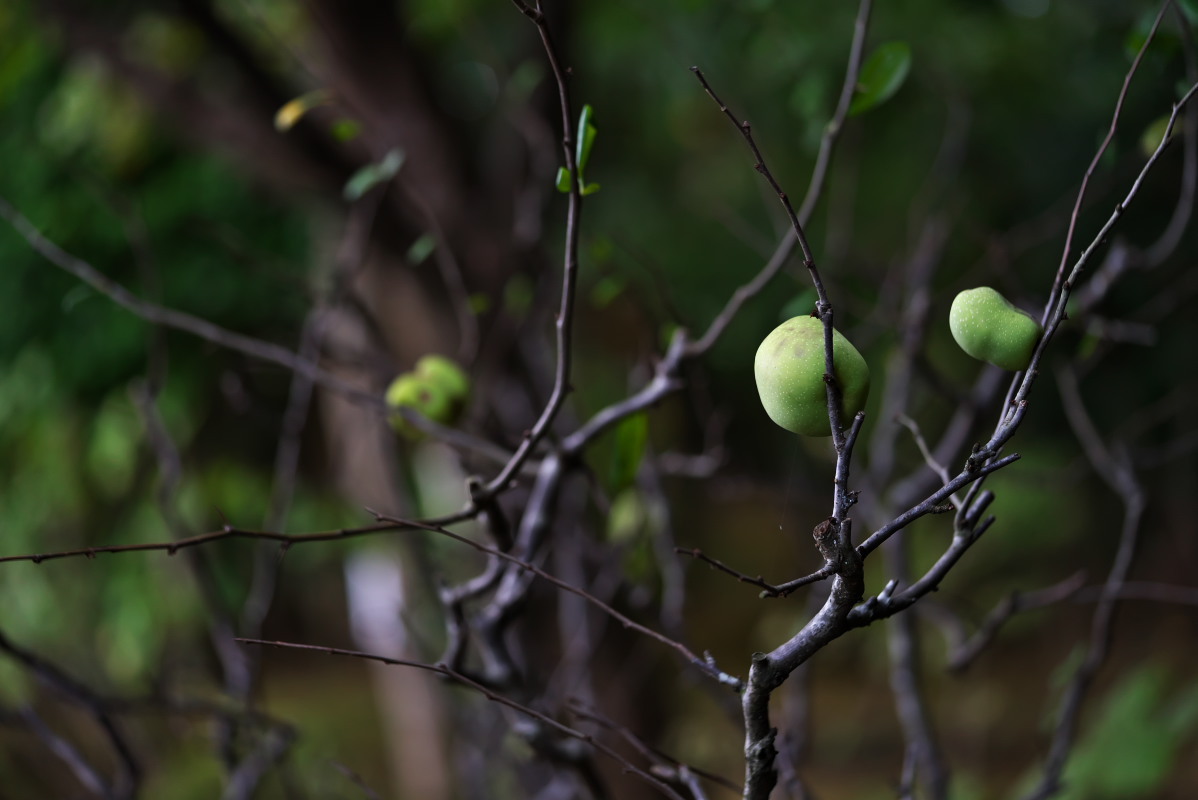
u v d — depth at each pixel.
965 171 6.28
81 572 6.12
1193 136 2.27
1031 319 1.82
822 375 1.81
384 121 4.69
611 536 2.62
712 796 3.90
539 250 3.55
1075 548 7.48
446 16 4.80
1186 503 7.08
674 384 2.15
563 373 1.98
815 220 6.64
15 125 5.68
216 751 2.64
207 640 6.31
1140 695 3.77
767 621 6.70
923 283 2.95
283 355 2.36
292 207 5.81
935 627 5.82
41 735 2.28
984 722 6.11
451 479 5.30
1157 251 2.32
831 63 4.75
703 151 7.22
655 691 4.52
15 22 4.37
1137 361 6.74
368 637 6.56
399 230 4.68
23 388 6.38
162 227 5.64
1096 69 6.05
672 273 7.38
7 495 6.76
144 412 2.78
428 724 6.31
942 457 2.51
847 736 7.29
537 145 3.62
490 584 2.05
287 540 1.95
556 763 2.11
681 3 3.60
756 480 3.02
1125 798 3.63
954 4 5.64
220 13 4.88
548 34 1.90
